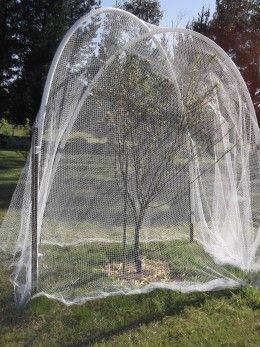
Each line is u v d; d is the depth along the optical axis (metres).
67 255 5.75
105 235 6.04
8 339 4.13
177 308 4.74
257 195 6.16
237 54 15.72
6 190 12.33
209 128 5.82
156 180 5.67
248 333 4.25
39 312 4.61
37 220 4.91
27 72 21.70
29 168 5.16
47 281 5.14
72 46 5.11
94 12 5.17
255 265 5.85
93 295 4.93
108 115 5.45
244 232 5.84
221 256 6.07
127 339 4.13
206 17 16.34
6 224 6.05
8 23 21.72
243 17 15.70
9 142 25.08
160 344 4.04
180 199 6.22
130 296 4.95
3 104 21.80
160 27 5.70
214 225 6.36
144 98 5.48
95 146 5.52
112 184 5.75
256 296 4.97
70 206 5.80
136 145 5.59
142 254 6.00
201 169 6.19
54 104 5.06
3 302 4.88
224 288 5.17
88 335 4.21
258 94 15.46
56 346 4.02
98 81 5.36
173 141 5.62
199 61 5.54
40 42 21.56
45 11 22.14
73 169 5.53
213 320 4.49
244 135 5.69
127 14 5.43
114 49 5.43
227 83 5.68
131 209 5.80
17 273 5.29
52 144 5.11
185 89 5.57
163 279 5.46
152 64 5.54
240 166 5.86
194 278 5.43
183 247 6.25
